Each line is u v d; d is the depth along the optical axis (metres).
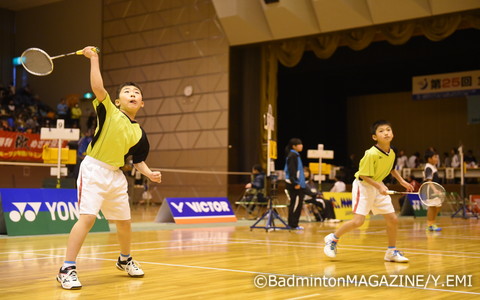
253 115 18.78
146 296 3.14
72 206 7.72
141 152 3.79
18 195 7.20
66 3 22.38
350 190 17.64
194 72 19.11
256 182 11.33
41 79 22.78
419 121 23.89
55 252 5.38
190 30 19.23
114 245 6.03
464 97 22.98
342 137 25.09
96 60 3.56
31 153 16.92
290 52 18.16
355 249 5.87
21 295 3.16
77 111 20.16
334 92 24.84
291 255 5.26
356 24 16.67
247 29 17.75
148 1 20.16
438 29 16.14
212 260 4.83
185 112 19.22
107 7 21.12
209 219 10.32
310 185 11.60
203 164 18.80
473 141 22.73
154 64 19.94
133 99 3.76
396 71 22.75
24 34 23.45
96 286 3.47
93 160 3.58
